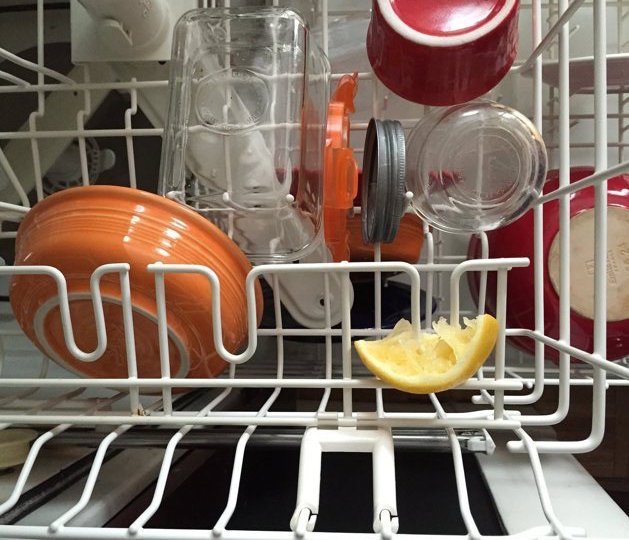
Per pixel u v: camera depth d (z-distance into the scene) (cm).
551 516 29
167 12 58
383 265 35
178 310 39
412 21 46
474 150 49
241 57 52
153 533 28
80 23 59
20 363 65
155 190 70
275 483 53
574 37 72
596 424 36
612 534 37
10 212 51
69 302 40
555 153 73
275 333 55
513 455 50
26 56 68
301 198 50
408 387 33
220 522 29
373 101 58
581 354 37
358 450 34
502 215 48
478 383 35
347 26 64
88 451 46
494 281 59
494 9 45
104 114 68
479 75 46
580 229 55
